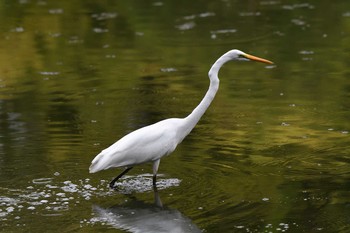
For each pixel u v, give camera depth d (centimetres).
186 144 1137
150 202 893
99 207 877
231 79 1616
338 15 2245
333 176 981
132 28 2172
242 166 1027
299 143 1136
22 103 1439
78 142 1153
